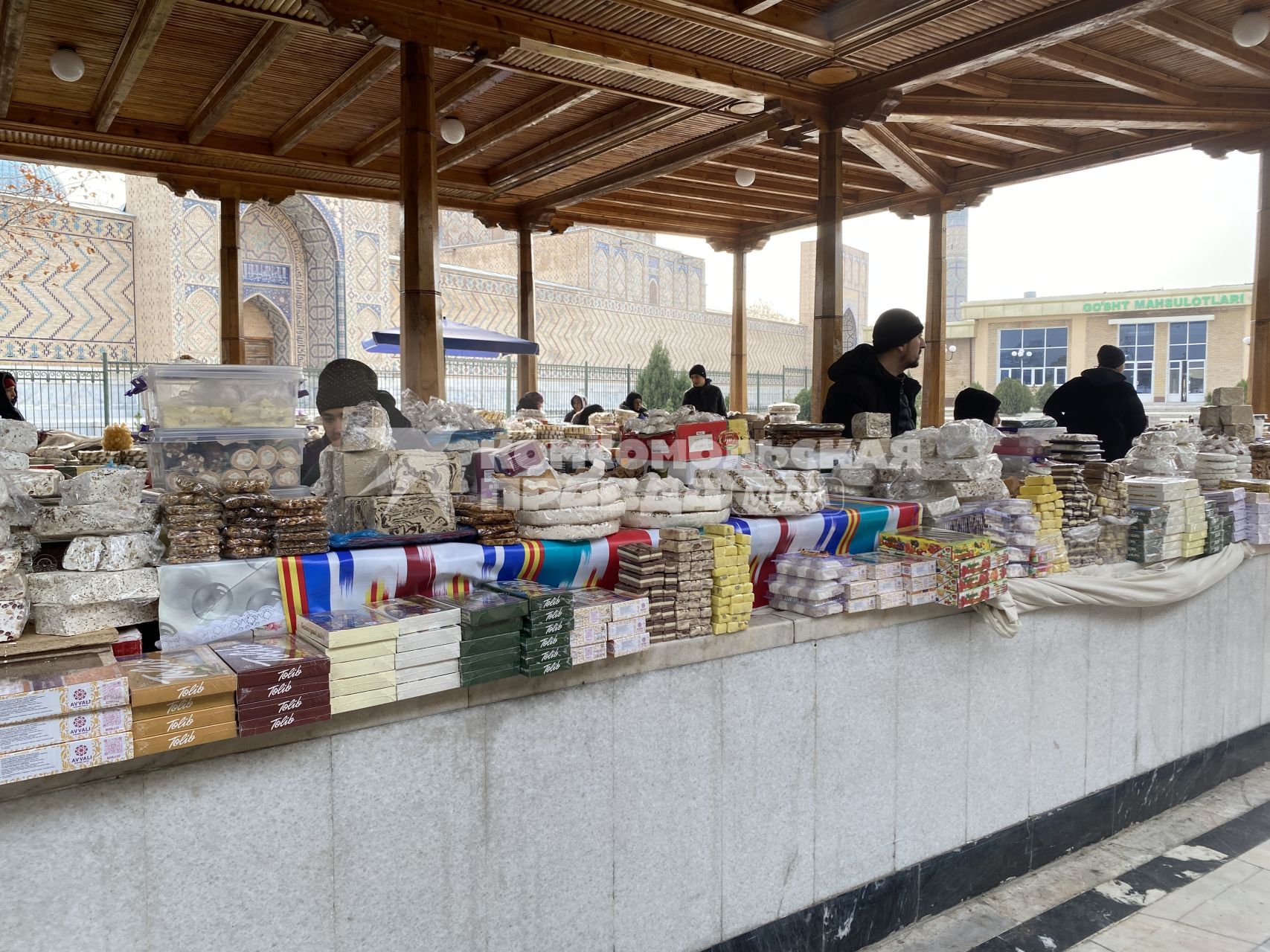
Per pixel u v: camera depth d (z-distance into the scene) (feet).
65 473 12.01
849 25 20.27
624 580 7.03
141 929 4.87
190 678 4.76
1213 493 11.84
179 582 5.51
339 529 6.65
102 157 29.01
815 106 23.97
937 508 9.37
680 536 6.97
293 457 6.35
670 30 19.93
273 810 5.25
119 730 4.56
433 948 5.94
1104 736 10.46
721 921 7.42
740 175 34.32
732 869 7.45
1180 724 11.48
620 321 78.38
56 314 50.24
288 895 5.34
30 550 5.38
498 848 6.18
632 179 32.81
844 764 8.11
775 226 46.14
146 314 53.42
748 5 19.02
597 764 6.61
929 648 8.67
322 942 5.49
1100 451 11.47
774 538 8.13
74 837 4.65
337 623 5.49
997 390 77.97
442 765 5.88
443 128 26.07
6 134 26.45
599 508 7.05
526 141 30.48
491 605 5.94
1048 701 9.79
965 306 89.56
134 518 5.38
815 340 25.20
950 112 25.58
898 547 8.76
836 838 8.11
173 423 5.88
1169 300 80.64
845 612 7.98
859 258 111.86
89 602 5.14
